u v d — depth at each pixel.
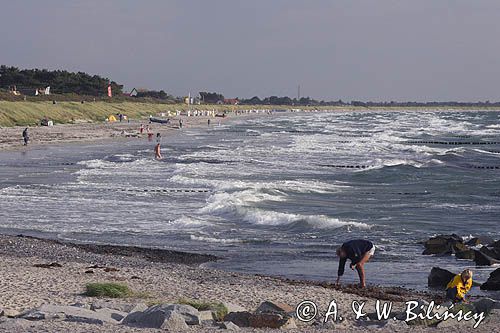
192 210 44.88
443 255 31.95
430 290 25.12
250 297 20.98
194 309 15.74
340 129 173.62
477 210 45.66
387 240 35.78
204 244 34.88
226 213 43.31
